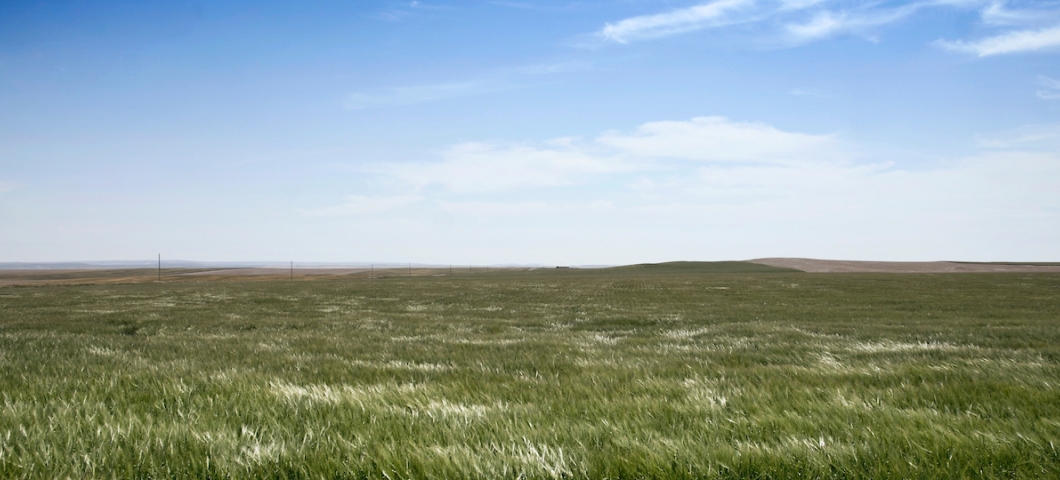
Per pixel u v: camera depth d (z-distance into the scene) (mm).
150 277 155125
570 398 6027
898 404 5656
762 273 119000
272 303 35188
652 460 3834
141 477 3711
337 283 82188
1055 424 4602
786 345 12055
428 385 6836
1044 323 18719
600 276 117375
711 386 6770
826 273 109812
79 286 78688
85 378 7504
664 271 142875
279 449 4094
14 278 153750
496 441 4348
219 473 3707
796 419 4902
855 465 3787
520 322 20625
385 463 3783
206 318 22750
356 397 5887
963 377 7098
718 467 3770
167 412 5387
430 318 22891
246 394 6117
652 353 10859
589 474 3646
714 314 23906
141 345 12633
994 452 3928
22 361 9492
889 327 17062
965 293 42250
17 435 4453
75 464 3799
